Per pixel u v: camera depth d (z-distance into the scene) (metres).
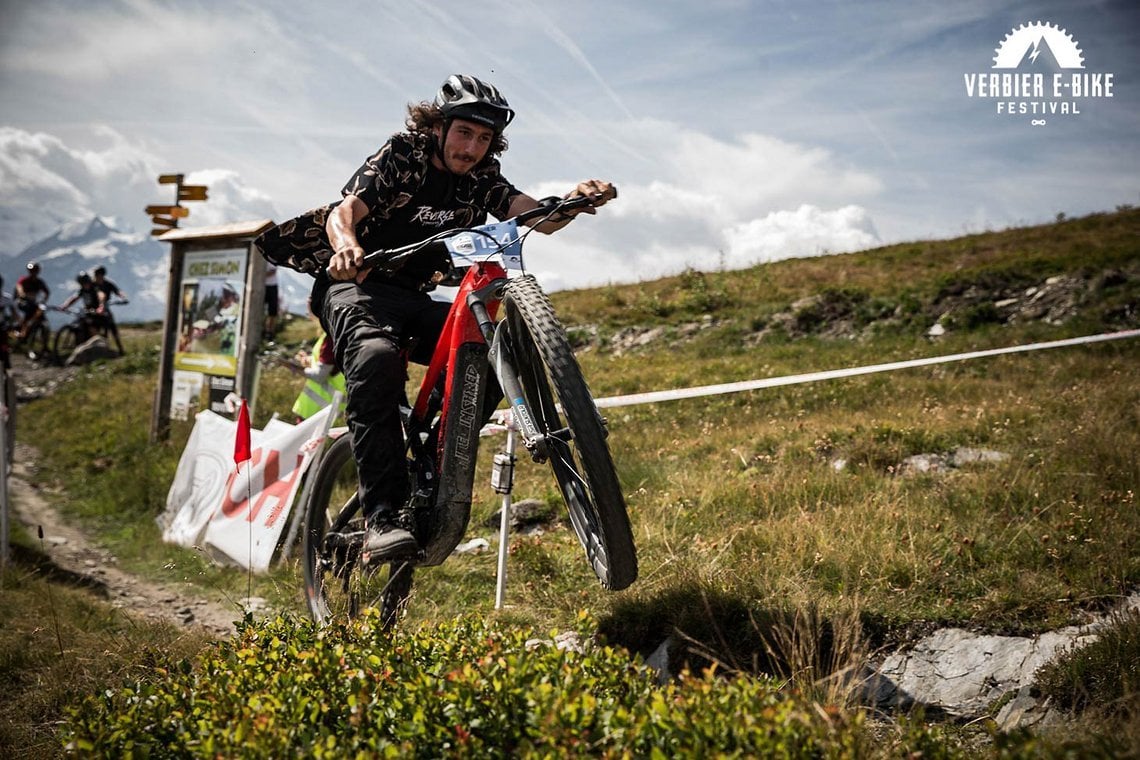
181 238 9.90
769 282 19.75
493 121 3.67
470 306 3.35
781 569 4.17
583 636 3.05
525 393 3.35
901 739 2.53
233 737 2.29
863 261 21.42
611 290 22.27
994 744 2.37
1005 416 7.11
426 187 3.79
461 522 3.41
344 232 3.47
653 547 4.79
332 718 2.54
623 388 12.08
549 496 6.25
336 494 7.04
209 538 6.64
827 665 3.49
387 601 3.60
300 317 27.25
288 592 5.43
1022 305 14.66
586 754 2.14
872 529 4.45
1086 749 2.17
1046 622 3.52
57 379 19.19
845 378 10.62
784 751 2.03
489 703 2.35
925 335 14.45
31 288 22.00
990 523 4.50
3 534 6.72
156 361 19.45
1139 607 3.39
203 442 7.59
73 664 4.09
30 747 3.36
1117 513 4.42
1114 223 21.69
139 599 6.02
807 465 6.20
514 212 3.91
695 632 3.78
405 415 3.75
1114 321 13.21
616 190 3.66
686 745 2.11
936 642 3.56
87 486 9.91
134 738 2.49
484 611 4.50
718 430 8.26
